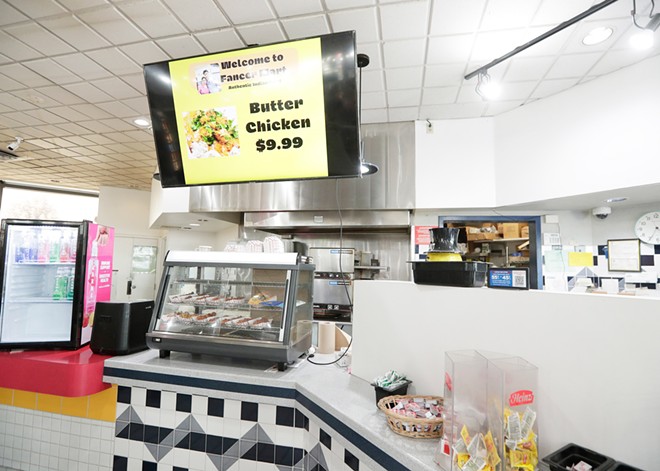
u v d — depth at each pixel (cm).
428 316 165
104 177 683
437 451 115
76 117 404
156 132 220
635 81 280
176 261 228
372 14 238
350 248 459
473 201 380
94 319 233
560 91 326
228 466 199
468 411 112
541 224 393
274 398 191
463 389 113
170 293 233
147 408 213
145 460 212
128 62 296
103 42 270
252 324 214
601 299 113
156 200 595
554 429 120
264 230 497
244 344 201
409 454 118
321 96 196
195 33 260
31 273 254
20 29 255
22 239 247
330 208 421
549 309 125
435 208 393
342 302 441
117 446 217
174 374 206
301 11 236
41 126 431
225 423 201
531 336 129
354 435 143
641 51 267
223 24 250
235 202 454
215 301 223
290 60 196
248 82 203
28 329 250
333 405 160
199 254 227
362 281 204
